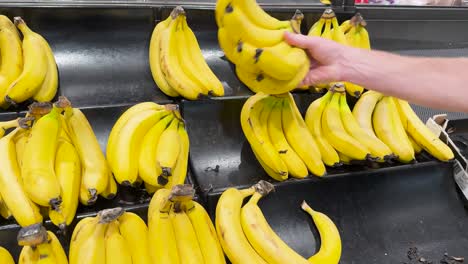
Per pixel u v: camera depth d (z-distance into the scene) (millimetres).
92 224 774
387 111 1176
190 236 802
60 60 1194
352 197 1054
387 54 897
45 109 815
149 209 857
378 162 1112
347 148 1036
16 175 804
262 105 1012
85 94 1146
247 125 984
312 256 915
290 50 822
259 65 785
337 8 1467
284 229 980
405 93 855
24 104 1021
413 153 1122
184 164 957
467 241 1071
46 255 720
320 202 1023
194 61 1182
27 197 776
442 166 1149
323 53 867
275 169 977
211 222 877
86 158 876
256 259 812
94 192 828
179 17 1136
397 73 854
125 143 869
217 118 1119
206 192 949
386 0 1782
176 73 1097
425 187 1128
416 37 1619
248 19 771
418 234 1061
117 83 1198
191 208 849
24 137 865
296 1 1451
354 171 1068
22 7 1159
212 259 801
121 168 846
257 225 854
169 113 938
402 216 1081
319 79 899
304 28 1427
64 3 1212
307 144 1013
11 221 823
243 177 1044
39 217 776
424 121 1350
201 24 1353
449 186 1154
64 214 781
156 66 1176
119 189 936
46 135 802
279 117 1023
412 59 875
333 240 936
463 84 819
